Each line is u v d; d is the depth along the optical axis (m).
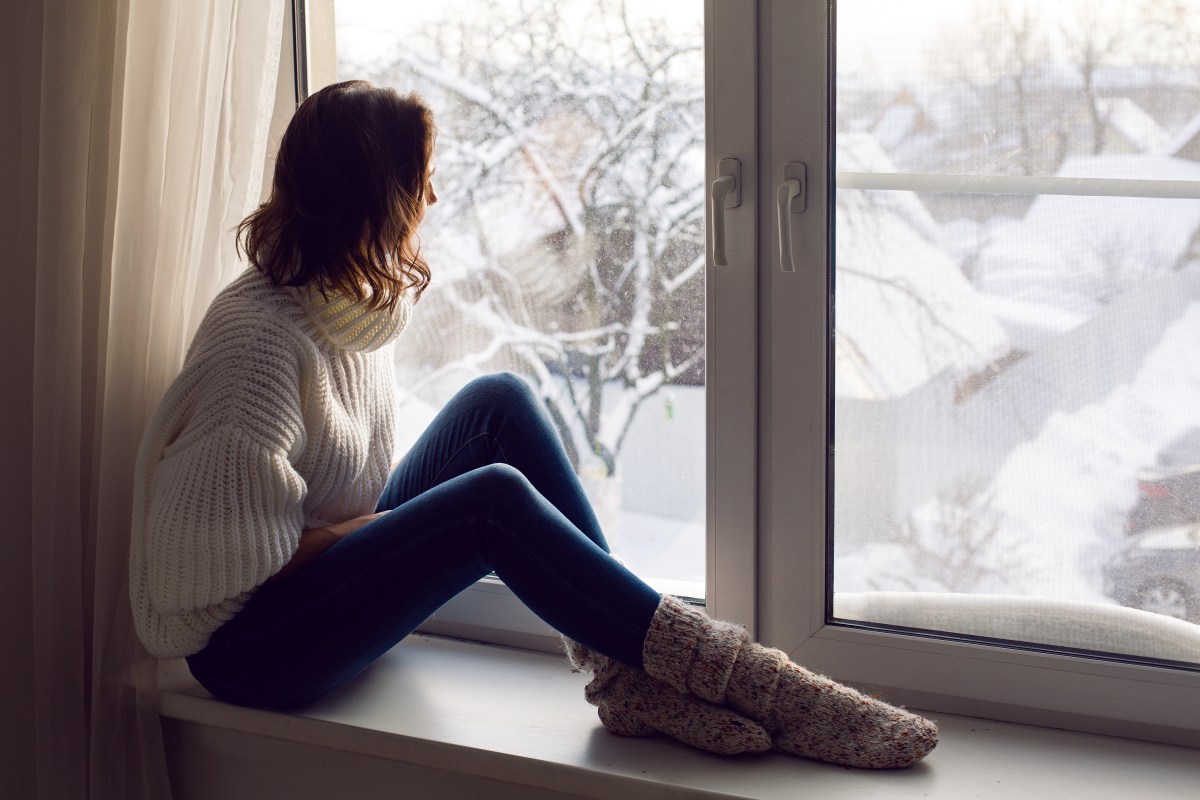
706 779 1.14
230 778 1.41
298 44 1.58
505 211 1.52
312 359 1.23
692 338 1.44
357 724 1.28
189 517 1.16
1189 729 1.23
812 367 1.35
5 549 1.55
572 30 1.45
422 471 1.42
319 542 1.28
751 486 1.40
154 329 1.41
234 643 1.26
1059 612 1.29
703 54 1.38
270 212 1.25
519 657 1.54
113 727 1.41
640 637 1.15
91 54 1.39
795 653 1.41
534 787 1.23
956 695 1.33
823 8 1.29
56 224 1.39
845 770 1.17
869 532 1.37
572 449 1.53
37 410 1.41
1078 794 1.12
